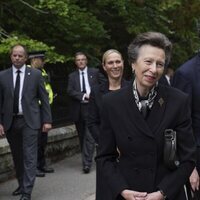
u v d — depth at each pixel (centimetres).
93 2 1265
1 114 777
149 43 344
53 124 1131
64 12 1045
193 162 352
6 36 1033
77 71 1027
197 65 474
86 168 980
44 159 969
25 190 755
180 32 1519
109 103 359
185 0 1480
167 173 349
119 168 358
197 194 468
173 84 480
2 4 1104
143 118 349
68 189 851
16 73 771
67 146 1134
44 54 969
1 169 888
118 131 354
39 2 1065
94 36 1177
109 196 369
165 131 346
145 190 348
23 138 768
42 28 1155
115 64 607
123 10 1243
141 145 347
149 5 1330
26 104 765
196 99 470
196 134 469
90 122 607
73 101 1017
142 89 351
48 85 945
